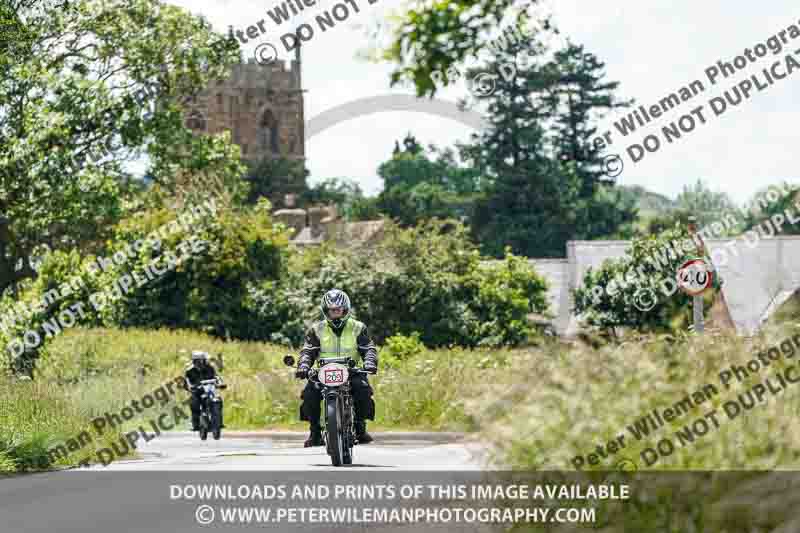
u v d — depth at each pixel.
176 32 97.06
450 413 45.59
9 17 89.56
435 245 139.75
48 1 92.81
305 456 42.88
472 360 72.12
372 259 137.12
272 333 135.00
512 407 23.41
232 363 95.31
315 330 36.44
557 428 21.83
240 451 49.88
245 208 140.62
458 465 34.56
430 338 136.00
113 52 96.62
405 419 61.03
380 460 39.06
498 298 137.88
